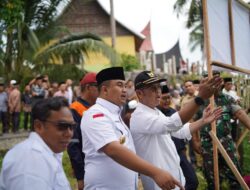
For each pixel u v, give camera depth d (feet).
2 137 44.39
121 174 10.71
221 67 14.40
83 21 96.22
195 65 97.40
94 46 55.83
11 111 47.67
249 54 15.55
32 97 46.34
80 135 14.39
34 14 58.85
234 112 18.11
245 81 19.58
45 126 8.20
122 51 99.09
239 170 18.08
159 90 12.19
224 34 14.80
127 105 18.22
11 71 57.88
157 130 11.47
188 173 17.15
